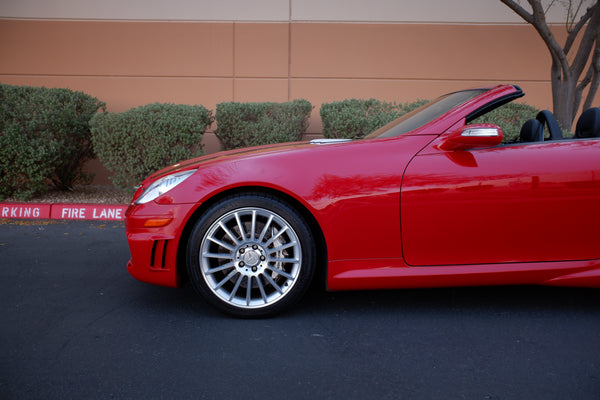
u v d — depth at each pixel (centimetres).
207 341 244
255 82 800
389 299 307
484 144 254
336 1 788
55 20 786
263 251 265
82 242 454
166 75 797
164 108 600
